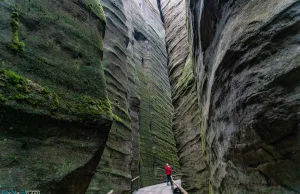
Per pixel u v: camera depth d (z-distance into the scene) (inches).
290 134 100.4
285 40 109.3
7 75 125.7
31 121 129.2
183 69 513.3
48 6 170.6
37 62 145.7
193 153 369.1
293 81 101.1
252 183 137.3
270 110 107.9
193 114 390.6
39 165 125.5
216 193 227.6
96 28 216.5
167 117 1049.5
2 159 112.4
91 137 160.2
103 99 182.7
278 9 113.9
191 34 338.3
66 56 169.0
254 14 132.3
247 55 129.4
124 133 470.0
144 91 940.6
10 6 143.7
